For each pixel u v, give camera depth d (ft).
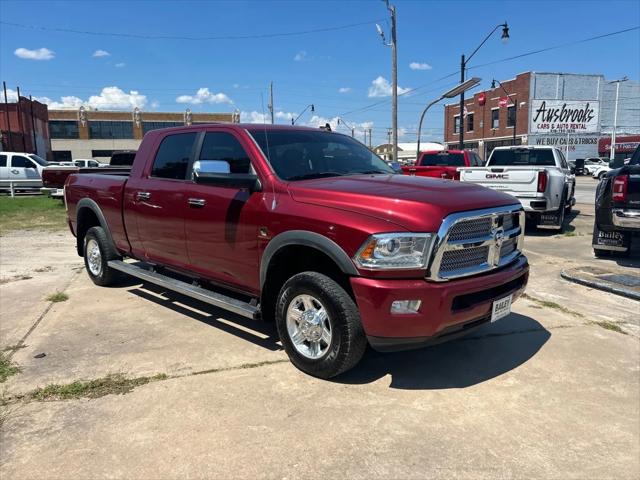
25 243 33.12
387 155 206.08
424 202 11.32
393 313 10.88
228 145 14.96
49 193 69.31
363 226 11.12
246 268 13.96
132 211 18.34
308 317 12.48
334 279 12.40
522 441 9.98
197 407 11.18
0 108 147.02
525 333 15.78
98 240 20.59
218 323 16.66
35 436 10.12
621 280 21.21
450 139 195.31
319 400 11.51
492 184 35.22
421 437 10.08
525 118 153.58
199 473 8.95
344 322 11.62
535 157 43.42
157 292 20.44
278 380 12.49
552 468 9.15
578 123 155.74
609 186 24.88
